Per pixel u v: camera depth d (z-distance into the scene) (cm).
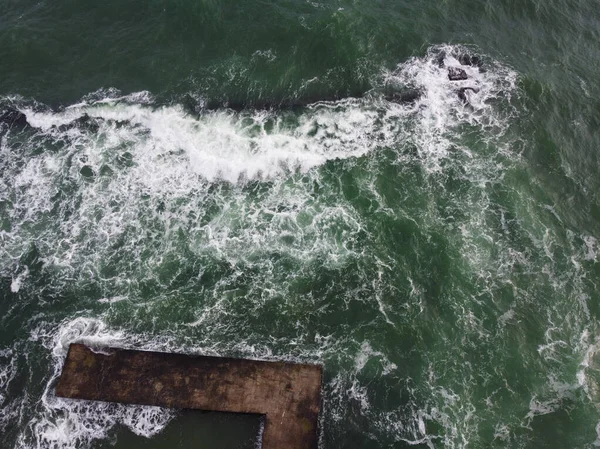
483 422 2080
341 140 2855
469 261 2478
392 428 2062
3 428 2048
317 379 2120
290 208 2612
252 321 2300
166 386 2109
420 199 2664
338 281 2406
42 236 2509
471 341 2266
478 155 2833
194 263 2442
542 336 2288
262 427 2077
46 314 2298
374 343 2250
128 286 2375
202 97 2992
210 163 2734
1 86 3033
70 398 2094
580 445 2041
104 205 2605
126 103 2956
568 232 2594
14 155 2769
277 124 2891
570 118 3000
